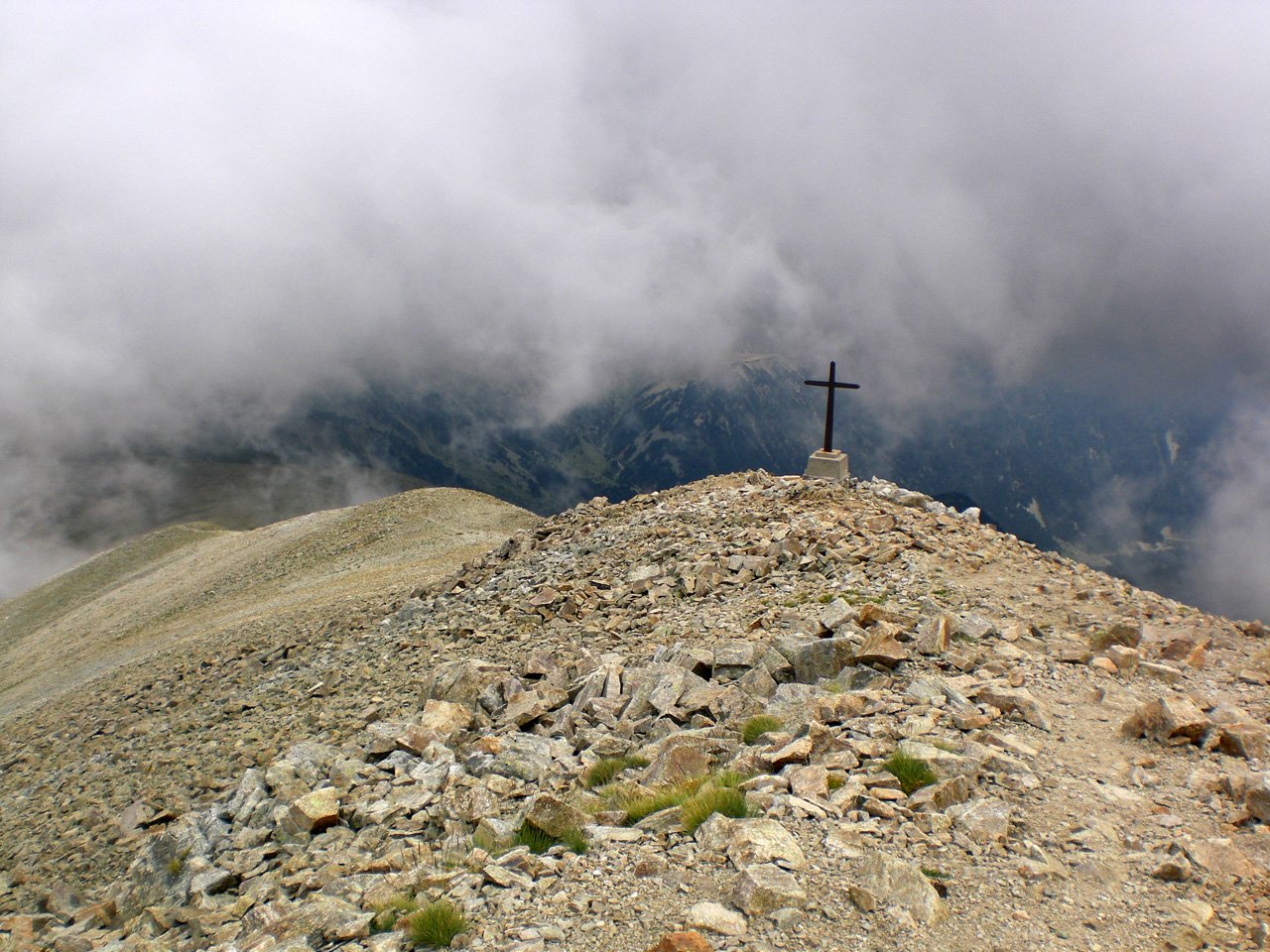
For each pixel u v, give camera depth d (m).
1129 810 10.89
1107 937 8.41
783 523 29.78
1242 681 15.18
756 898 8.74
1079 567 23.88
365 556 77.69
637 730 16.09
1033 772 11.89
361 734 21.17
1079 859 9.70
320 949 9.84
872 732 13.26
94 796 25.14
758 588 24.00
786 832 10.01
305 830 15.25
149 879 16.17
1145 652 16.39
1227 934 8.46
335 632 38.28
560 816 11.75
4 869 22.36
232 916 12.59
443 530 82.94
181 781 23.56
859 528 27.28
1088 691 14.79
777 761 12.33
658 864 9.82
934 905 8.68
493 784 14.47
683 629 22.14
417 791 15.29
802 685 15.72
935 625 17.02
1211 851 9.70
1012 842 10.05
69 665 75.00
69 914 17.61
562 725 17.28
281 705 28.25
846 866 9.41
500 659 24.31
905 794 11.16
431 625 32.00
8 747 39.66
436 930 9.22
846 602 20.22
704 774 12.94
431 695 21.91
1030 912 8.77
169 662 46.09
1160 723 12.85
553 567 34.34
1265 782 10.77
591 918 9.05
